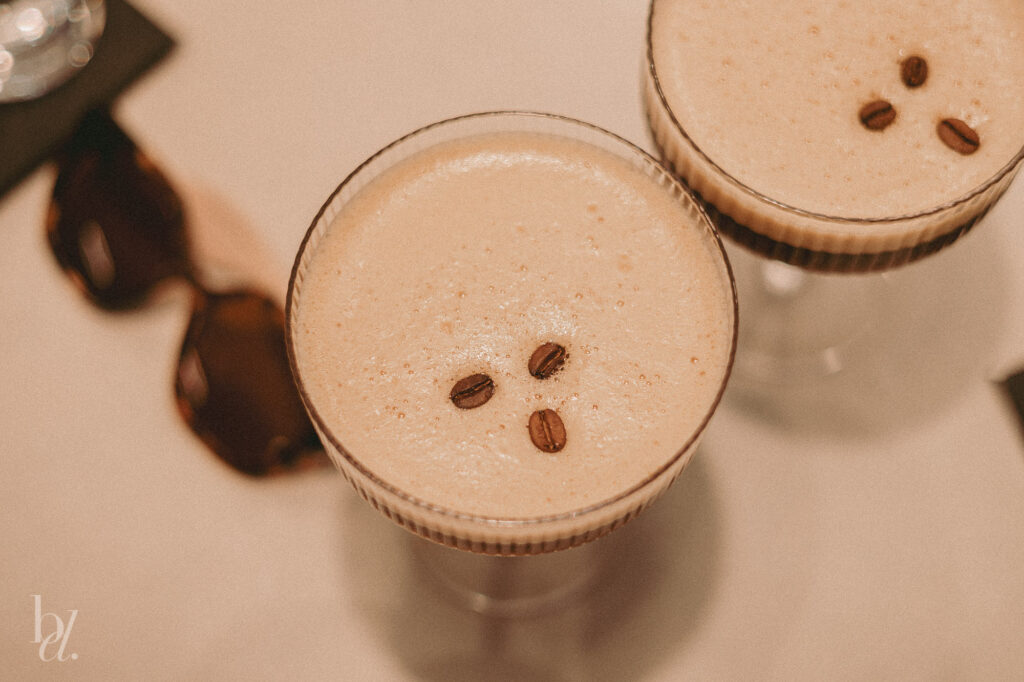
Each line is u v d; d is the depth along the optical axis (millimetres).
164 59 449
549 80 443
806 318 415
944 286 416
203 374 401
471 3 455
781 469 389
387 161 355
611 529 326
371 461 322
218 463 391
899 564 378
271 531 383
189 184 427
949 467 389
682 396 330
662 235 351
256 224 424
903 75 370
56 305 412
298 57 448
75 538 382
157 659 368
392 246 348
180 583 377
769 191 353
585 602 374
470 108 440
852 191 354
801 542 380
